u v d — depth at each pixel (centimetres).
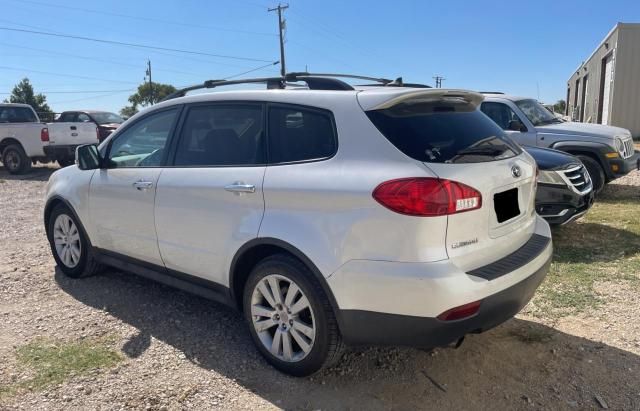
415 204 275
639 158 913
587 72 3312
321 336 313
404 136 299
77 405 304
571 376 332
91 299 464
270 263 333
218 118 382
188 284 405
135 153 441
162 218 402
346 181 298
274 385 328
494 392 317
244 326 411
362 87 348
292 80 370
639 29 2097
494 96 939
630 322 401
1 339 385
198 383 329
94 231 476
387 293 283
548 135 876
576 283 482
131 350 370
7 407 301
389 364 351
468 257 294
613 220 718
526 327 398
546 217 590
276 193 326
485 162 312
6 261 573
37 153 1415
